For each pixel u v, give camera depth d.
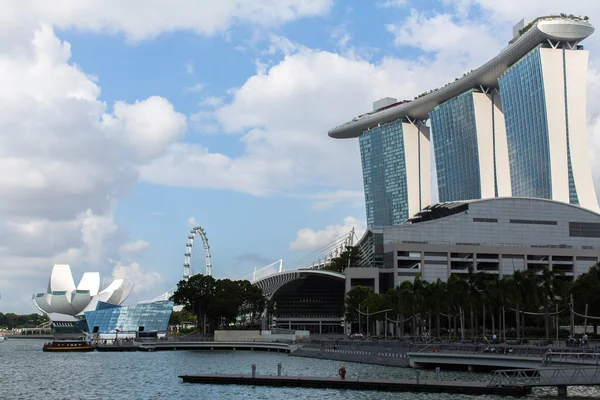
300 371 118.81
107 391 91.94
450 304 146.75
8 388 96.62
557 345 113.31
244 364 138.62
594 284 141.50
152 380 105.19
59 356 172.12
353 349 153.50
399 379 92.31
